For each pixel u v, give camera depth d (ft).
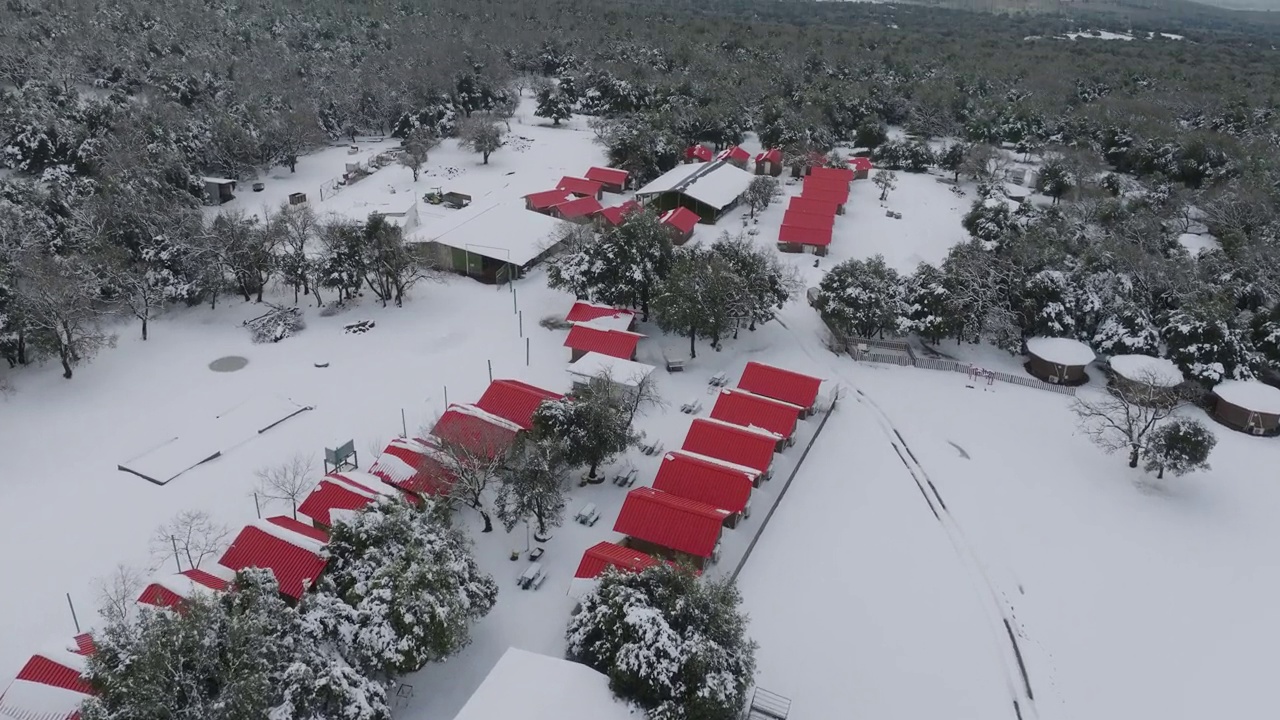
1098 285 256.52
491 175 398.83
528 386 202.18
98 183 309.01
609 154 408.67
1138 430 207.00
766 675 137.90
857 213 366.43
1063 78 585.22
